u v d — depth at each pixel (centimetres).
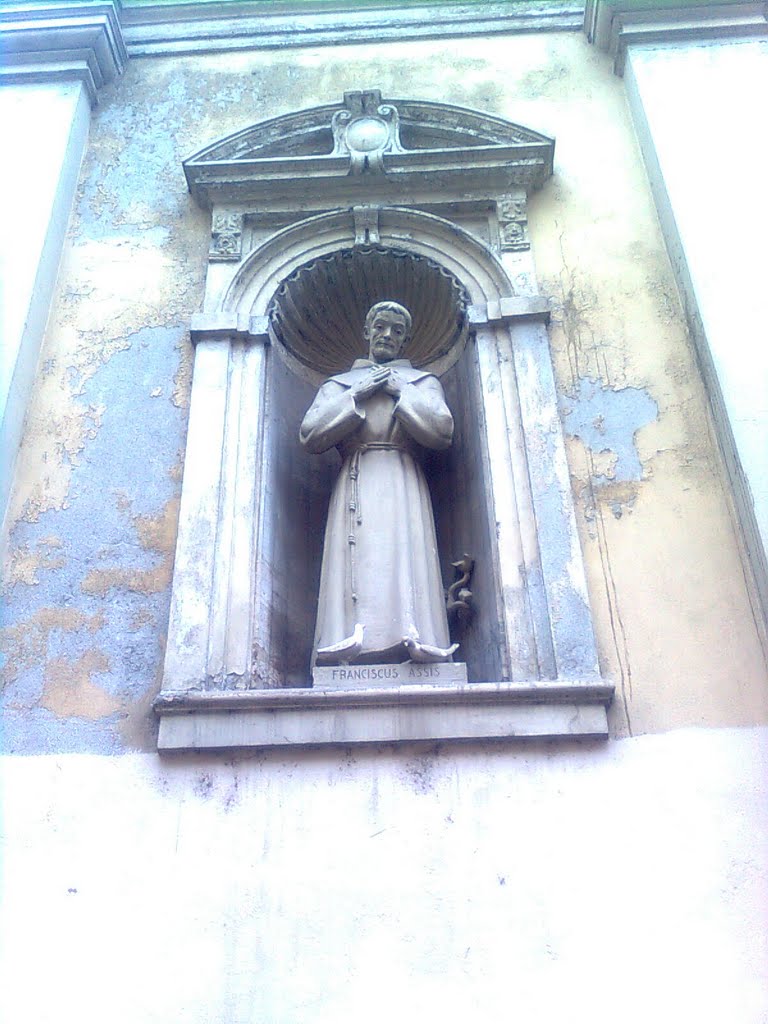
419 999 317
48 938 332
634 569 414
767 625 387
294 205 566
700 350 469
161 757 370
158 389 489
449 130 592
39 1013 318
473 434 494
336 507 458
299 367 555
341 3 681
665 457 446
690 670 385
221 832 351
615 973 319
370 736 363
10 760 374
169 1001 320
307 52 660
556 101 617
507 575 420
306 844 347
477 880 337
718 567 411
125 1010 318
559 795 354
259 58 659
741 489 412
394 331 511
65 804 362
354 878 340
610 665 390
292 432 523
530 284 516
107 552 435
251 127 589
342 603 424
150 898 339
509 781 357
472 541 478
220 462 454
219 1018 316
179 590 412
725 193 515
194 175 564
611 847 342
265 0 682
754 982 315
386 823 350
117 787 364
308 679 453
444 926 329
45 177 559
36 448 468
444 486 509
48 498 452
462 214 563
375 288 564
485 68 641
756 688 379
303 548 492
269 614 439
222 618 411
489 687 368
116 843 351
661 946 323
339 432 465
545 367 479
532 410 463
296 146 599
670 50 609
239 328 503
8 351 472
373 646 407
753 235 491
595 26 634
